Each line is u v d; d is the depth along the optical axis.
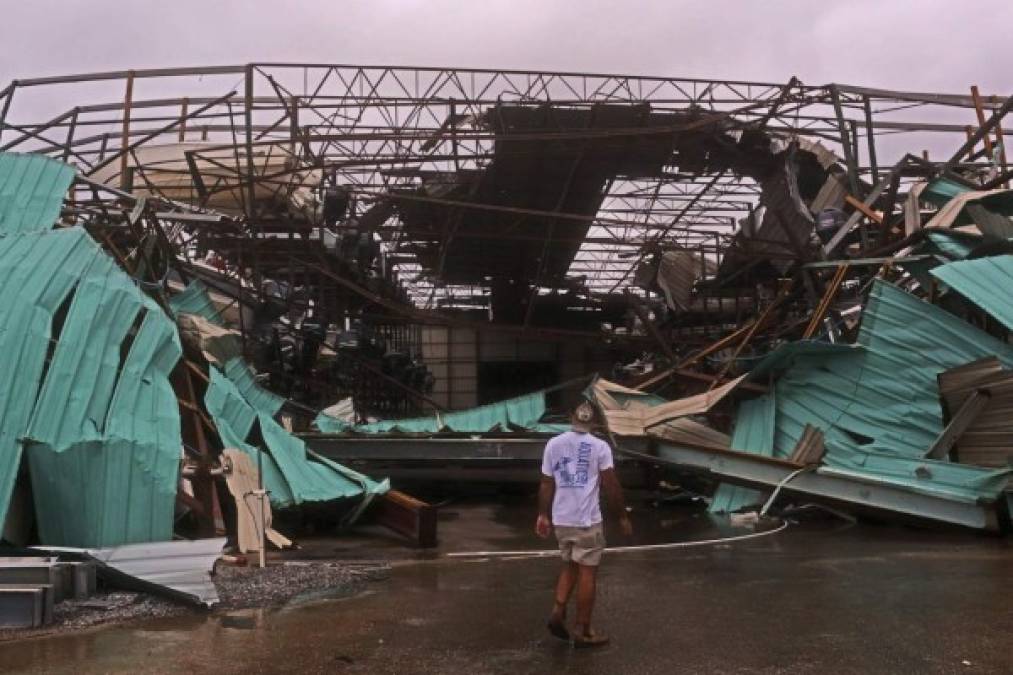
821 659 5.04
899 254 15.24
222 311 18.92
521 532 11.83
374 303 26.72
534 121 20.88
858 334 12.80
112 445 7.81
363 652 5.25
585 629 5.39
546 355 39.69
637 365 28.70
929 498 10.69
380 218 23.34
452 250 28.91
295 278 24.11
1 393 7.54
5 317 8.12
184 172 20.16
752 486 12.55
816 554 9.07
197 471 9.39
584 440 5.58
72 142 22.19
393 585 7.48
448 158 20.36
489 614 6.30
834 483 11.68
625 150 21.98
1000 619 5.92
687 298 28.14
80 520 7.37
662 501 14.70
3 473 7.11
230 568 7.89
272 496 10.38
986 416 11.05
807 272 17.41
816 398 12.84
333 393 24.67
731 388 13.49
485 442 15.04
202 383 11.54
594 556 5.43
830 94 21.06
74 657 5.04
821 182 23.53
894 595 6.77
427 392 36.81
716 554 9.23
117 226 13.01
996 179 16.16
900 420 11.93
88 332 8.47
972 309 12.69
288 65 19.69
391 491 11.48
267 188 20.62
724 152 22.98
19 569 5.91
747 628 5.80
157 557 7.00
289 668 4.91
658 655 5.18
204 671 4.83
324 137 19.55
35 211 10.30
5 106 20.91
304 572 7.79
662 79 21.19
